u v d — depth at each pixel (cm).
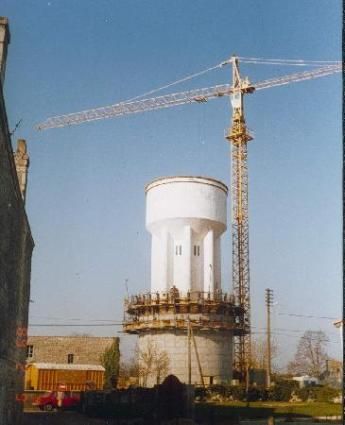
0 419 2258
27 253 3434
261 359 10906
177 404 3825
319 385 7544
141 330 6806
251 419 4175
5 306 2319
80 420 4138
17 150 3469
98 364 7075
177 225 6800
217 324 6569
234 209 9075
